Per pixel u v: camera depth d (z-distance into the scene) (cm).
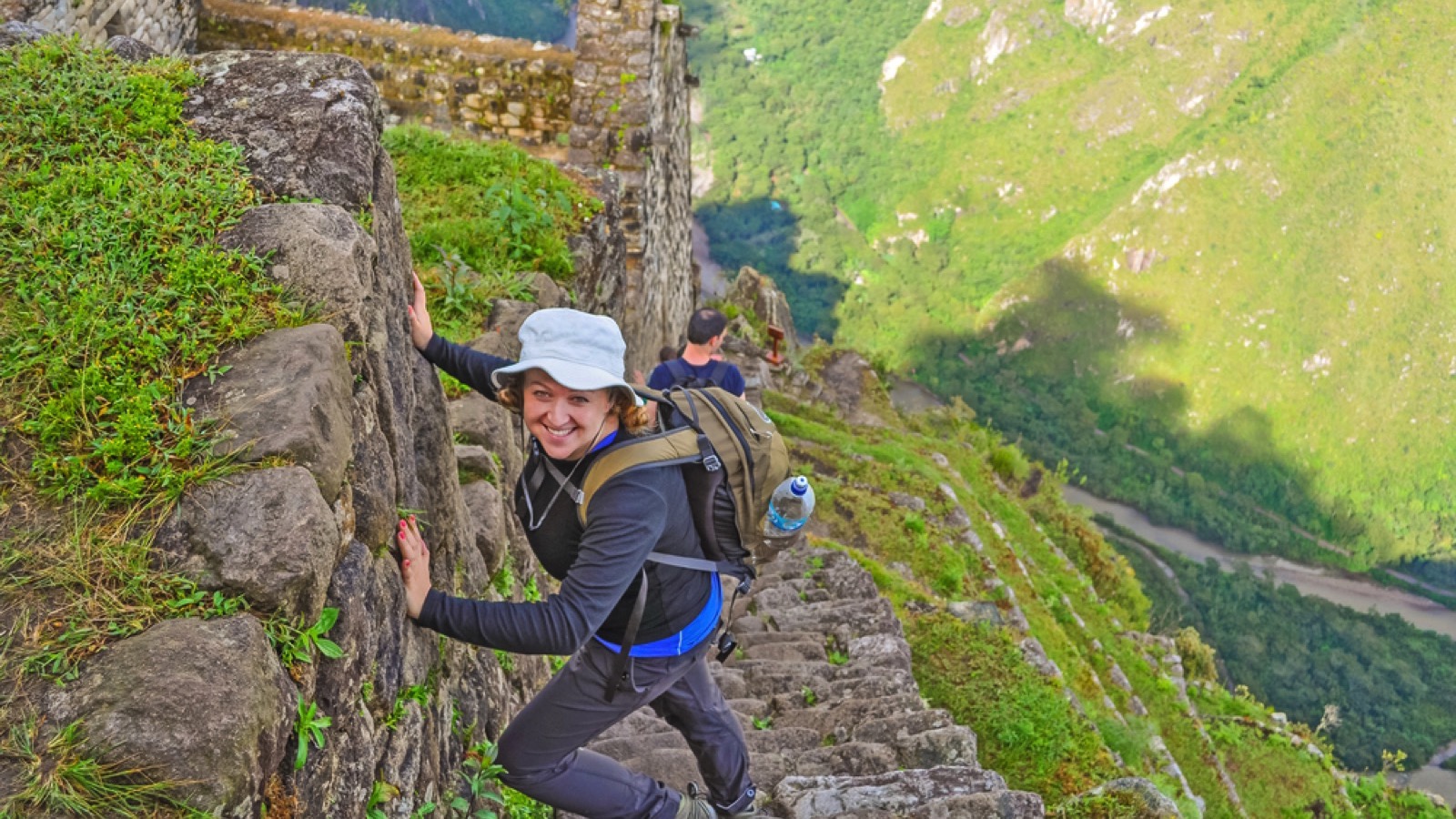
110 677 155
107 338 208
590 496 227
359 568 214
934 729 556
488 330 629
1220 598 14862
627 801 308
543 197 831
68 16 981
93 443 190
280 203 250
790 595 886
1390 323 19775
